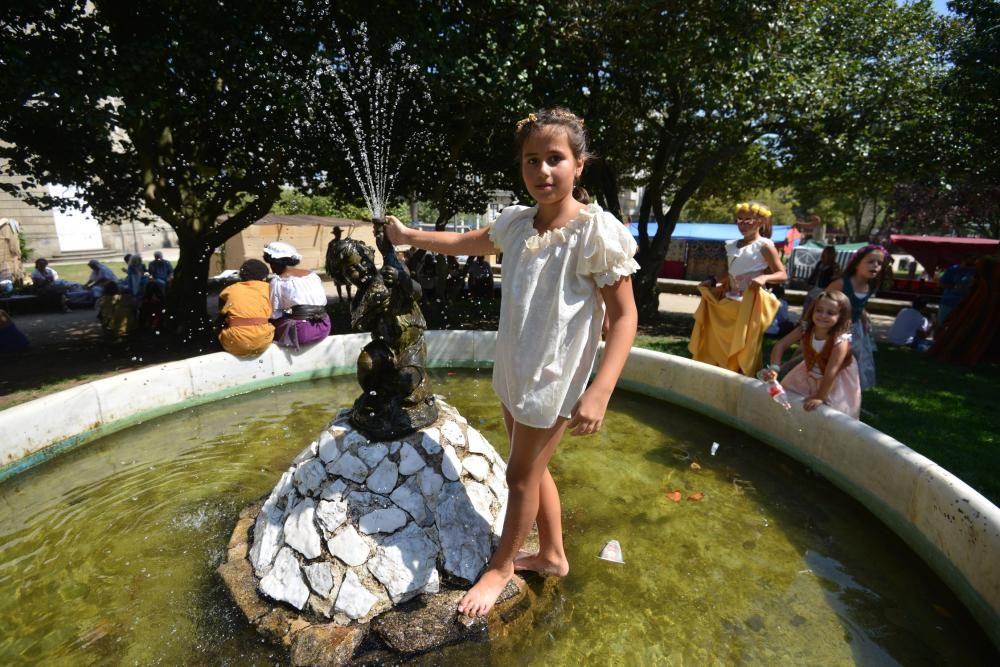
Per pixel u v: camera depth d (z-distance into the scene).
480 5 6.43
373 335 2.46
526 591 2.27
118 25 6.02
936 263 12.80
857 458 3.00
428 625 2.04
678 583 2.41
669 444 3.82
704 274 20.55
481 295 12.61
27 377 6.24
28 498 3.09
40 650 2.02
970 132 8.34
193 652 2.00
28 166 8.02
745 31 6.83
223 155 8.49
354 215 26.42
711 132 8.98
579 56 7.40
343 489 2.30
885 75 8.70
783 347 3.88
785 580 2.44
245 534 2.62
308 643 1.96
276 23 6.21
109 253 25.88
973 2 8.17
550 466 3.50
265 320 4.71
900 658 2.01
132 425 3.97
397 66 6.55
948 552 2.33
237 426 4.07
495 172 10.33
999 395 5.41
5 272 16.11
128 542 2.66
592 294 1.86
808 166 8.96
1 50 4.71
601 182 9.73
